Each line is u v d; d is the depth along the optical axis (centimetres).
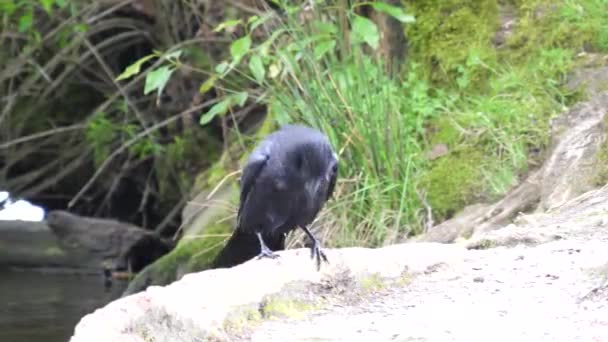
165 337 647
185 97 2086
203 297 703
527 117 1286
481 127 1292
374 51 1416
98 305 1522
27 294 1664
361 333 680
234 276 744
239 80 1759
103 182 2266
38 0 1808
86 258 2002
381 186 1241
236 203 1444
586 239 895
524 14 1441
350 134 1246
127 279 1930
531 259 841
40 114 2277
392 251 840
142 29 2178
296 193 856
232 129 1684
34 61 2052
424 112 1317
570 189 1101
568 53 1363
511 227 966
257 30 1672
